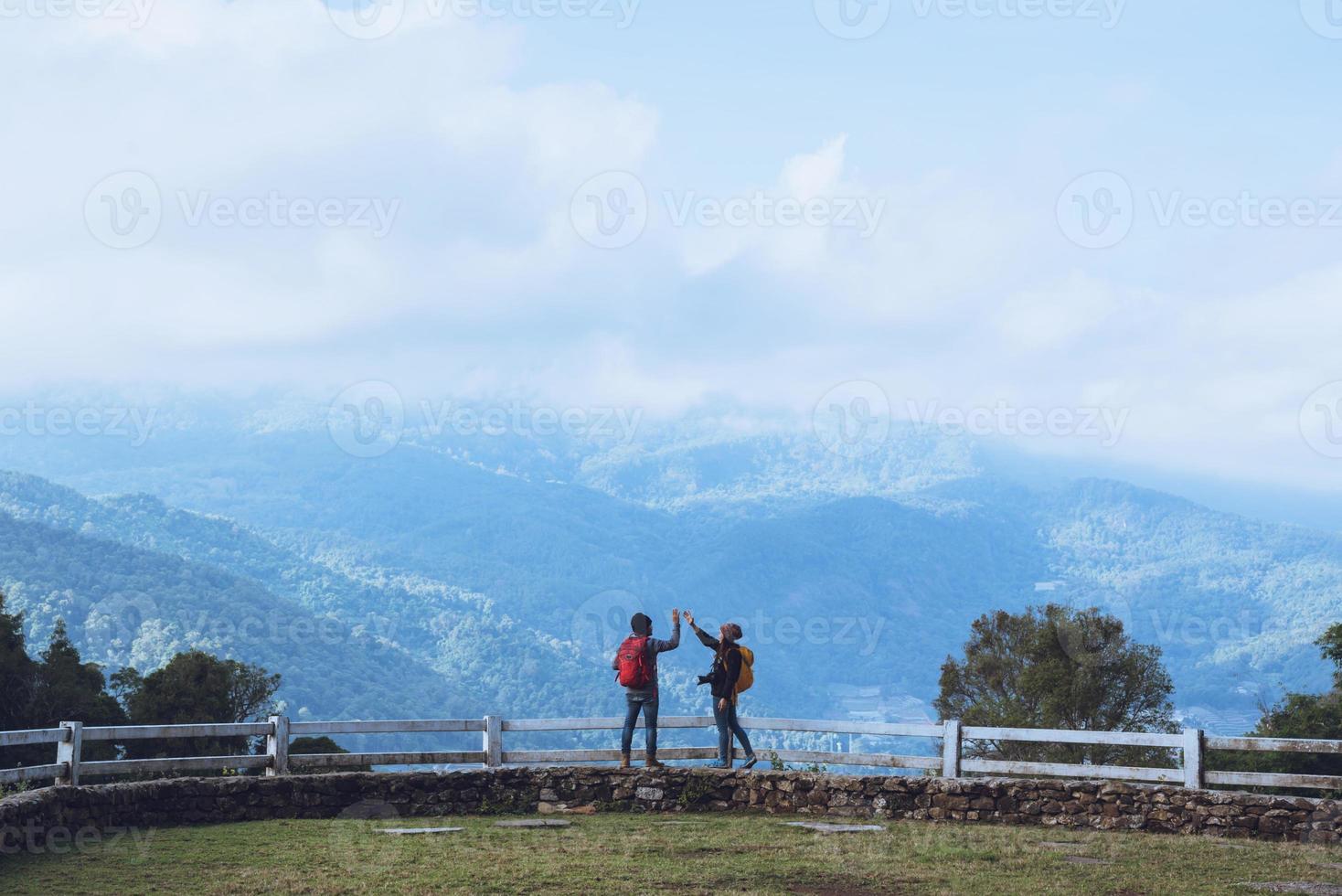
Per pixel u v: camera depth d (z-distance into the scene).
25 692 37.91
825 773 14.39
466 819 13.78
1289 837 12.40
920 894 9.50
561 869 10.41
